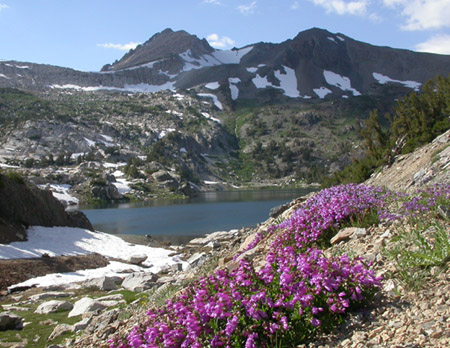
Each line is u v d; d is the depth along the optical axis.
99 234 42.50
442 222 6.70
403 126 32.28
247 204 103.00
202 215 79.00
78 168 171.25
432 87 31.78
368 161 36.25
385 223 7.84
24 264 25.45
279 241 8.77
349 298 5.04
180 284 11.80
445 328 4.09
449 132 18.97
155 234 54.75
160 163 199.88
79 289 20.08
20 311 14.98
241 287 5.21
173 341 5.10
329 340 4.70
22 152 189.25
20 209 37.66
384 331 4.47
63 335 10.70
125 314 10.23
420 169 16.75
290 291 5.04
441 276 5.12
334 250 7.55
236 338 4.77
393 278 5.49
